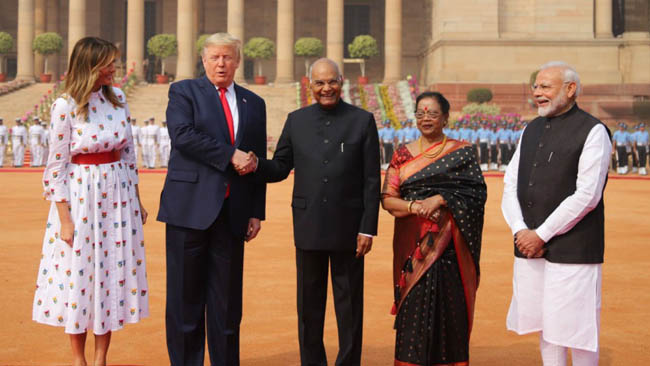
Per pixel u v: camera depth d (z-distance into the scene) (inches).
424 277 170.2
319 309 184.1
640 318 247.1
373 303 266.8
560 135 162.7
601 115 1551.4
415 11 1969.7
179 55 1680.6
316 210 178.1
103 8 2036.2
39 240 407.5
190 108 178.4
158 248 384.8
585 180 155.9
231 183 177.9
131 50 1686.8
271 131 1422.2
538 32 1587.1
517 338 225.0
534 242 160.2
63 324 169.6
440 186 173.6
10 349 206.1
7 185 796.6
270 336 223.3
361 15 2055.9
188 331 178.2
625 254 378.9
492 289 290.8
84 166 171.3
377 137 183.0
